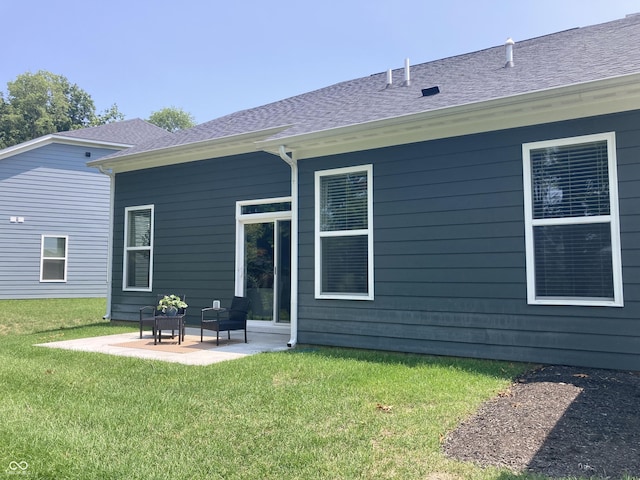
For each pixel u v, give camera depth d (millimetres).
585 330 5199
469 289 5949
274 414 3898
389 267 6582
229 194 9375
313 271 7273
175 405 4184
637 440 3146
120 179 11109
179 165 10086
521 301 5590
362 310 6789
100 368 5762
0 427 3596
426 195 6332
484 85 6629
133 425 3684
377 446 3189
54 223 17641
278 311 8766
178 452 3150
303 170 7461
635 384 4480
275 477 2762
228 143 8914
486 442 3221
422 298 6293
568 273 5363
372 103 8023
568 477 2646
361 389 4559
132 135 19578
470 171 6020
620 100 5094
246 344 7609
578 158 5371
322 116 8344
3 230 16688
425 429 3471
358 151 6938
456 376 5020
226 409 4055
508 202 5738
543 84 5590
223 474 2814
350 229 6996
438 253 6195
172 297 8211
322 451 3119
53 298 17453
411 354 6324
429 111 5809
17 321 11242
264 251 9047
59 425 3691
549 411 3785
